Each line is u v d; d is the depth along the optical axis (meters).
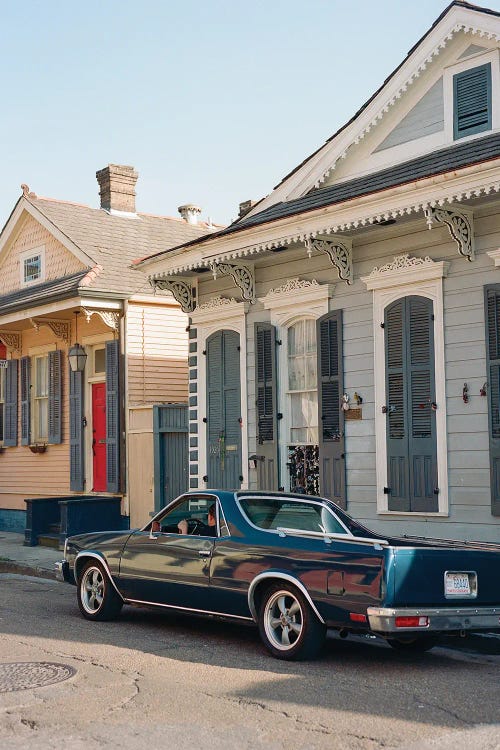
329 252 13.01
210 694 6.98
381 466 12.69
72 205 21.55
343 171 14.41
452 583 7.95
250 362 15.09
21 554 17.28
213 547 9.09
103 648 8.80
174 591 9.45
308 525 9.20
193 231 23.02
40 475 21.31
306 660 8.25
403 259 12.47
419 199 11.20
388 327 12.71
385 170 13.45
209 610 9.12
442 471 11.90
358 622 7.77
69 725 6.20
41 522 18.92
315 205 12.66
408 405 12.38
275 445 14.42
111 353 18.97
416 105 13.36
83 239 20.12
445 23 12.67
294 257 14.30
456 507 11.76
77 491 19.89
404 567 7.72
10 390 22.34
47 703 6.73
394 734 5.97
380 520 12.70
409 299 12.46
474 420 11.62
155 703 6.73
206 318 15.88
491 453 11.30
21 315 19.89
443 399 11.95
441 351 12.00
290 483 14.34
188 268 14.89
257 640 9.34
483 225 11.62
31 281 21.56
